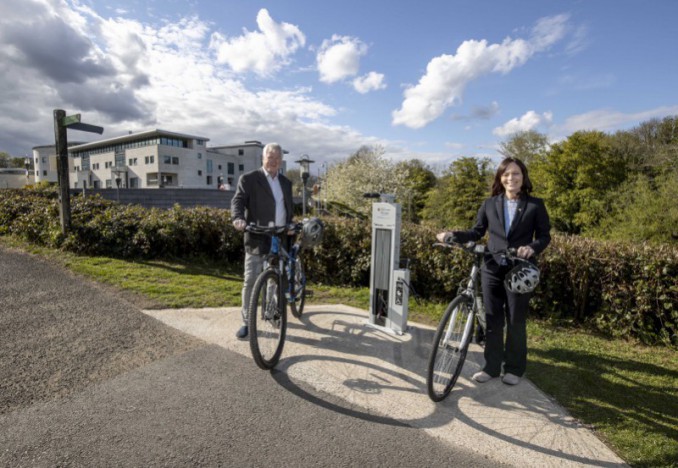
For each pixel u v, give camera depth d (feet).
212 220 22.75
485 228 10.23
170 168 182.80
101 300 14.14
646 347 12.70
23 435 6.89
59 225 22.07
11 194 30.94
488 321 9.53
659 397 9.36
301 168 31.45
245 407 8.08
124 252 21.17
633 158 89.81
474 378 9.72
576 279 14.39
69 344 10.57
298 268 13.07
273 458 6.65
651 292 12.93
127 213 23.11
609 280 13.76
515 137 123.95
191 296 15.31
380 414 8.11
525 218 9.20
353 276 18.54
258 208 11.77
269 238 11.43
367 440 7.25
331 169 114.42
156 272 18.81
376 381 9.47
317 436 7.29
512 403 8.79
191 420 7.56
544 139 119.24
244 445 6.93
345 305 15.56
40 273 17.17
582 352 11.95
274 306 9.89
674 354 12.14
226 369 9.62
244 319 11.50
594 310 14.57
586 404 8.92
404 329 12.67
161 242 22.03
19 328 11.49
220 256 22.75
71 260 19.77
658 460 7.00
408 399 8.75
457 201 113.91
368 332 12.60
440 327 8.37
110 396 8.25
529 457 7.00
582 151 89.45
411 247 17.26
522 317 9.20
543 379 10.05
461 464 6.75
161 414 7.70
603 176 87.30
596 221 82.99
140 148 184.24
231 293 15.97
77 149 224.53
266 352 9.83
